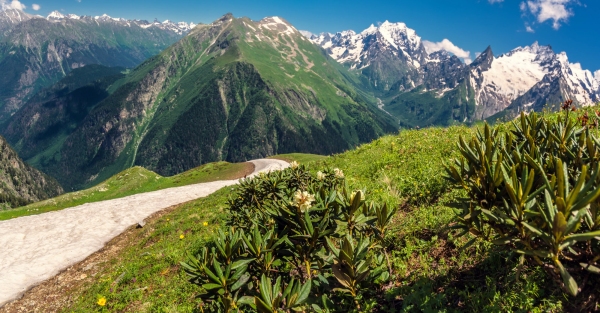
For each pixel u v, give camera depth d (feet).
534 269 11.76
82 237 78.33
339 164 61.05
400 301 13.91
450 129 50.24
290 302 9.85
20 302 50.06
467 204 9.95
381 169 42.50
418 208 24.34
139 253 57.62
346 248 10.61
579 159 9.82
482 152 9.36
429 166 33.45
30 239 79.15
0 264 63.16
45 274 59.16
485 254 14.32
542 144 11.98
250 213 28.50
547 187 7.39
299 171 28.63
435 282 14.25
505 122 35.96
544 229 7.46
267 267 11.25
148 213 99.19
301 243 12.04
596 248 7.46
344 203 12.82
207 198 94.02
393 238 19.95
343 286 11.62
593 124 16.62
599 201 7.26
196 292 32.50
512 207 8.18
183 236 56.44
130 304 36.70
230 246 11.08
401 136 61.16
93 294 44.09
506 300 11.30
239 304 10.65
